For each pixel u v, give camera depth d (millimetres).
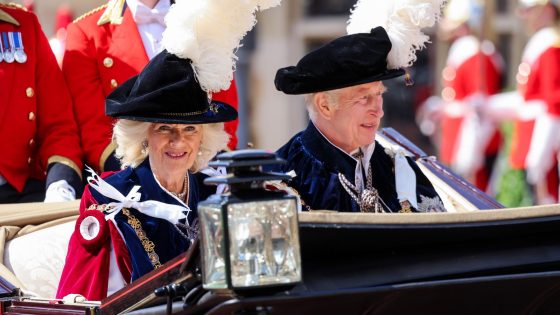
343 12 52531
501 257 14016
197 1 15508
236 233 12367
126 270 15750
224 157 12758
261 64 51625
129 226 15766
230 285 12344
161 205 15797
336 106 16594
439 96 49500
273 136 51594
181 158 16031
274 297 12508
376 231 13242
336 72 16219
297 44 52250
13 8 20078
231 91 20188
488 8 43594
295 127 51562
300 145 16984
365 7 16844
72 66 20078
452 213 13766
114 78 20016
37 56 19938
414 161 18047
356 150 16906
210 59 15656
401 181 17250
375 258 13508
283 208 12484
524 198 36844
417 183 17484
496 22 49906
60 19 32594
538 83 37062
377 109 16672
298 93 16469
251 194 12562
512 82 51250
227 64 15734
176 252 15875
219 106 16219
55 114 19797
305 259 13172
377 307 13359
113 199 15961
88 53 20125
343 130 16688
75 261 15859
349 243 13242
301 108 51594
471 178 42500
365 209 16766
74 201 18297
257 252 12406
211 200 12594
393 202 17141
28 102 19672
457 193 18047
